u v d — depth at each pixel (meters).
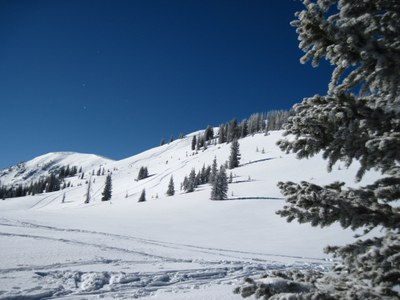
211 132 172.75
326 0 2.35
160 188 98.25
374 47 2.15
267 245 25.50
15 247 13.79
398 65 2.16
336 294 2.33
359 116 2.47
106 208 60.62
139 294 9.02
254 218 42.69
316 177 61.84
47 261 11.84
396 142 2.12
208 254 18.11
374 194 2.43
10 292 8.23
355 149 2.42
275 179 70.25
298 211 2.64
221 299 8.31
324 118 2.60
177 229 33.28
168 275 11.49
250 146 116.69
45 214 39.78
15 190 144.75
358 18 2.18
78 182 161.12
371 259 2.26
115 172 163.62
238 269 13.83
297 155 2.74
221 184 60.12
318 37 2.46
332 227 30.52
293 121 2.77
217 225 38.09
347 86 2.56
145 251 16.59
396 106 2.41
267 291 2.42
